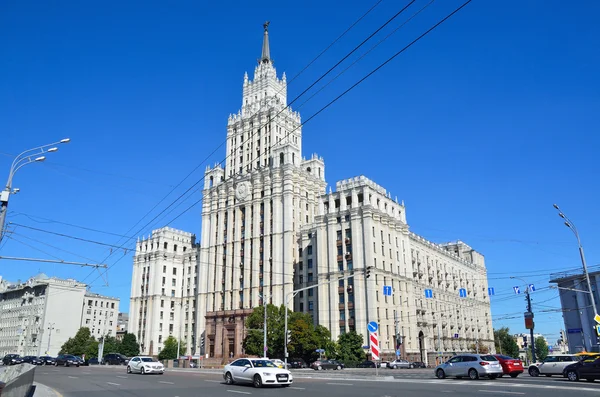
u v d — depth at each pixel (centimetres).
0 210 2931
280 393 2502
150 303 13575
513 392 2305
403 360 8175
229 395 2434
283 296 9894
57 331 14888
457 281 13162
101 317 16750
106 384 3244
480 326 14062
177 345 12462
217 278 11250
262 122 12025
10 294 16588
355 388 2694
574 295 7144
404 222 10588
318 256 9519
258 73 13325
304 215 10806
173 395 2453
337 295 9056
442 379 3434
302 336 7881
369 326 3588
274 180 10819
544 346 17050
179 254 14450
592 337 6806
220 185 11925
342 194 9594
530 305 5916
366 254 8831
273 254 10338
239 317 10319
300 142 12694
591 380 3169
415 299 10362
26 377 2200
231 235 11325
